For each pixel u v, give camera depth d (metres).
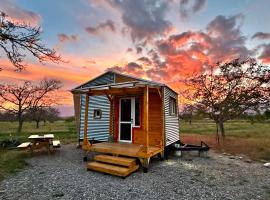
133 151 6.02
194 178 5.11
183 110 17.88
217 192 4.12
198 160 7.45
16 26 5.04
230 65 14.70
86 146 7.04
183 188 4.34
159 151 6.87
